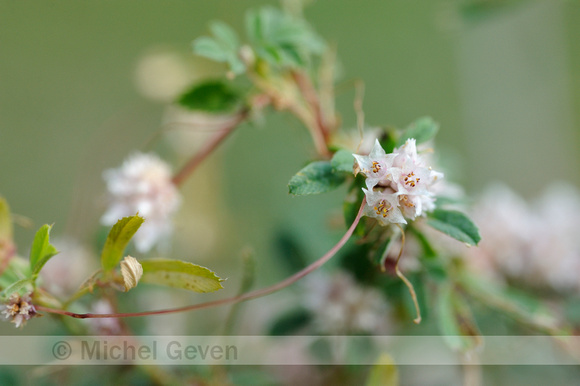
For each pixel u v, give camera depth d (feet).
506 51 1.27
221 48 0.68
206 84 0.70
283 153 1.04
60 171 1.20
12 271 0.63
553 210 0.77
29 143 1.20
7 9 1.23
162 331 0.74
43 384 0.70
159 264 0.61
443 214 0.63
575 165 1.25
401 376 0.76
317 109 0.70
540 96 1.26
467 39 1.29
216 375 0.70
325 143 0.70
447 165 0.74
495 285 0.71
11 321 0.60
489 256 0.75
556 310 0.74
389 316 0.72
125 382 0.69
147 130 0.84
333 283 0.71
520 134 1.28
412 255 0.68
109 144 0.79
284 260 0.76
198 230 0.89
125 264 0.59
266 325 0.74
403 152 0.60
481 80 1.29
